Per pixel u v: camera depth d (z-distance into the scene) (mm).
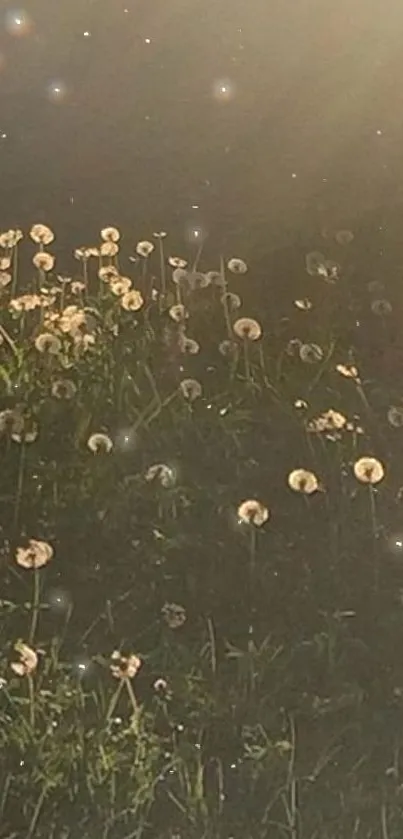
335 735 1480
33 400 1979
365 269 2568
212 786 1402
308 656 1587
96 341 2102
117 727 1453
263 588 1686
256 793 1397
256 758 1434
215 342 2201
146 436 1938
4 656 1535
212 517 1799
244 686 1533
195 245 2615
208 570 1709
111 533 1758
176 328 2191
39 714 1446
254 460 1922
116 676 1481
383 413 2084
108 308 2217
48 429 1936
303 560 1736
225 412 2010
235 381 2092
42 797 1360
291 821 1364
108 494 1822
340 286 2475
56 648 1549
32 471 1857
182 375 2090
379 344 2289
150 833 1344
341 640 1610
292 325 2311
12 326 2143
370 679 1565
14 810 1354
